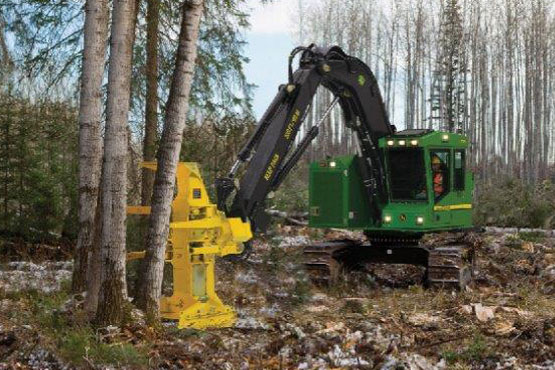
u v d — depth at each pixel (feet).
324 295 41.75
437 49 163.73
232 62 50.72
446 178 47.67
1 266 44.78
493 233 72.54
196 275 30.66
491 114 175.83
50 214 54.85
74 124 56.90
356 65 45.70
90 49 35.88
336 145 161.99
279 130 40.22
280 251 47.14
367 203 47.91
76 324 27.96
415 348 28.25
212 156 56.34
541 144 164.76
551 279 46.50
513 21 171.94
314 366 25.35
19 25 45.93
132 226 40.78
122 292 28.37
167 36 47.37
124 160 28.63
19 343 26.09
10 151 53.62
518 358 26.71
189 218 30.83
